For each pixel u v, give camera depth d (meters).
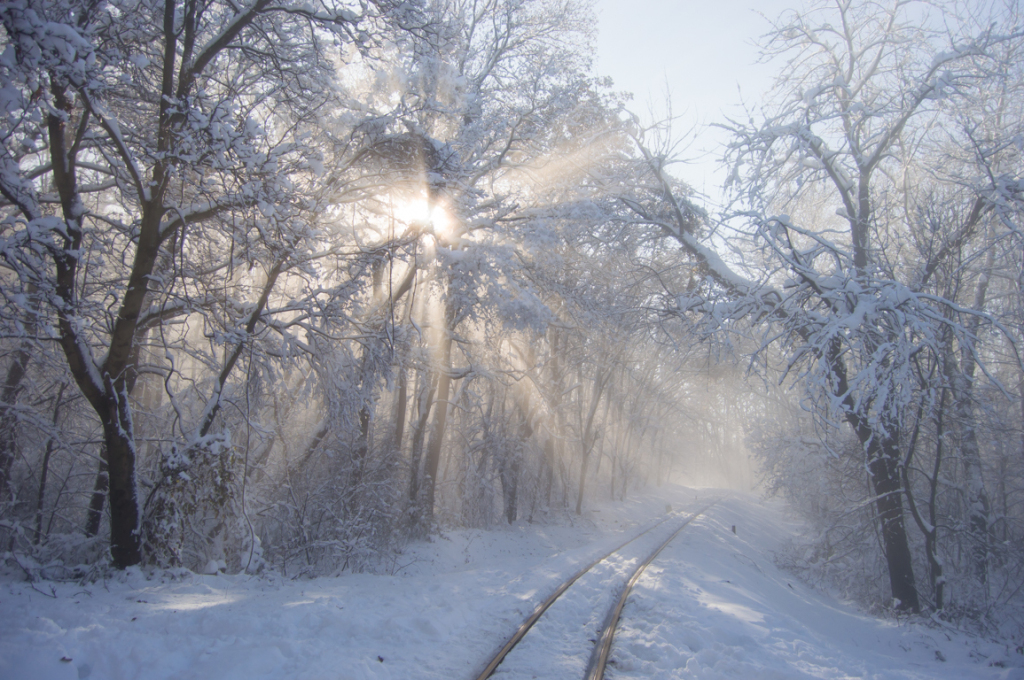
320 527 14.48
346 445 15.77
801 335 14.71
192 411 13.79
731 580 13.41
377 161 12.40
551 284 19.45
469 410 22.95
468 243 15.43
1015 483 18.91
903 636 12.49
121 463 9.07
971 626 13.91
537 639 7.69
